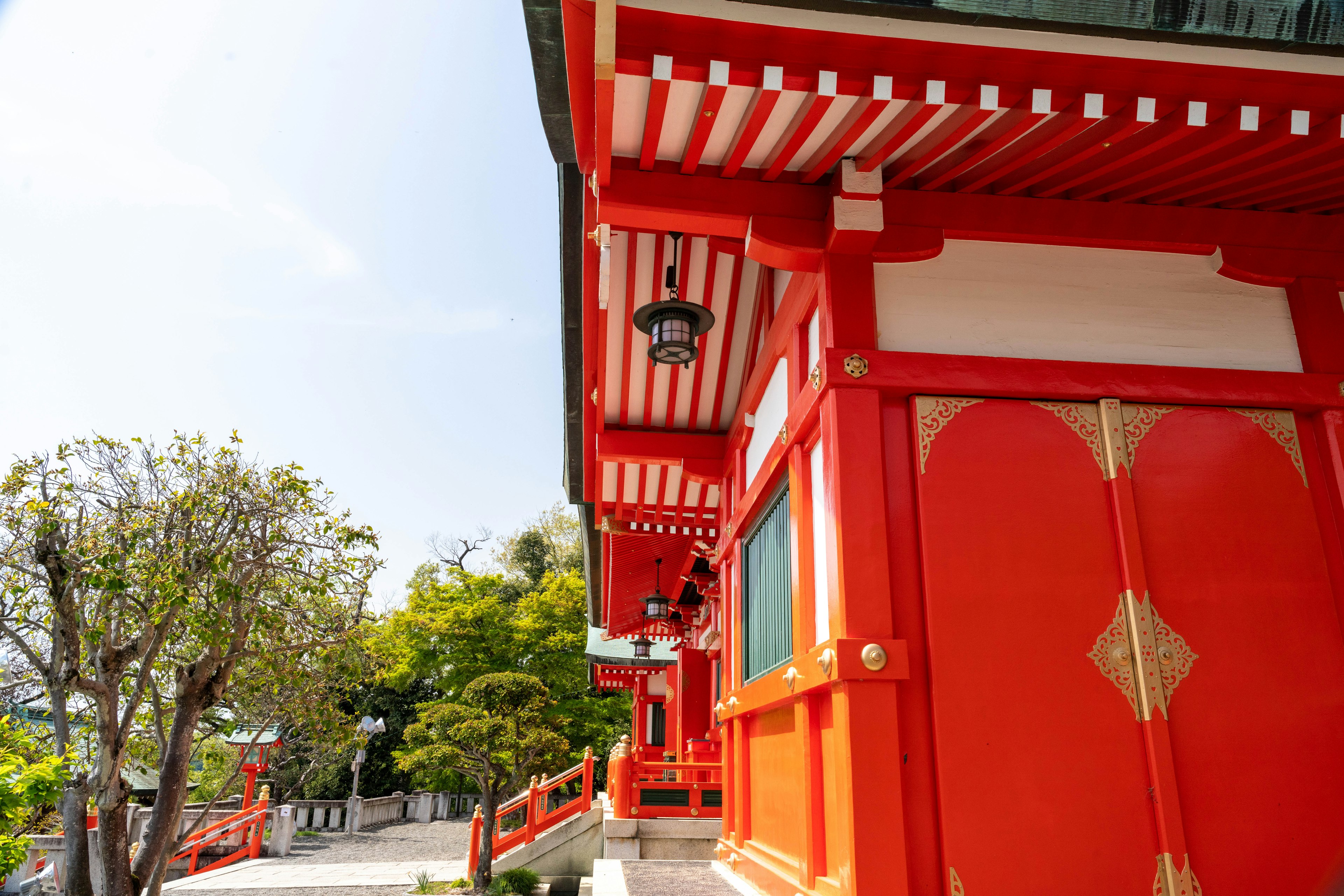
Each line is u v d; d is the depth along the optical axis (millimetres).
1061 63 2697
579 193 4754
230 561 7473
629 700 26016
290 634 8586
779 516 5074
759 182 3688
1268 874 2961
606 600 14453
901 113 3049
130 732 7645
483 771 12602
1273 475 3547
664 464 7508
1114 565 3334
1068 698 3123
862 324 3547
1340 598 3395
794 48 2691
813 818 3727
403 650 23125
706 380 6672
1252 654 3254
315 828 20234
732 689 6742
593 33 2600
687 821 9086
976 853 2906
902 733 3066
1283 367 3756
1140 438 3535
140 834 13734
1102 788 3025
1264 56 2672
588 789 11938
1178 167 3477
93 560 6910
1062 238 3729
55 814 11805
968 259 3748
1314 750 3150
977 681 3115
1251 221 3877
